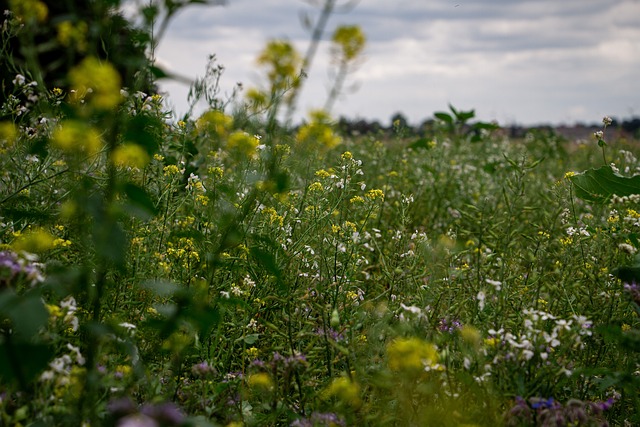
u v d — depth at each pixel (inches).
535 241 146.9
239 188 150.1
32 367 86.0
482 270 145.5
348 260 153.9
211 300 130.9
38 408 91.9
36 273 94.2
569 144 431.2
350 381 108.8
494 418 104.9
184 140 189.0
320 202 166.1
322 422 106.0
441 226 242.8
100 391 103.3
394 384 108.9
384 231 212.7
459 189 286.2
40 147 136.1
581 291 137.4
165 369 112.0
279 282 113.0
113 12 105.2
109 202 97.1
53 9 172.1
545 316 115.1
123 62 100.9
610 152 359.6
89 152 117.0
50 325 97.8
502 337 111.1
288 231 158.4
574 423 100.9
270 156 114.7
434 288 135.1
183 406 111.0
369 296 165.8
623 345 119.7
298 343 129.6
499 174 291.4
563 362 115.2
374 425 107.5
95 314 100.0
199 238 118.0
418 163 308.5
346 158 175.3
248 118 139.3
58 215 134.0
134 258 135.9
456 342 122.7
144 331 116.3
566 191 186.1
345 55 107.8
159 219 154.7
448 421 101.3
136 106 156.9
